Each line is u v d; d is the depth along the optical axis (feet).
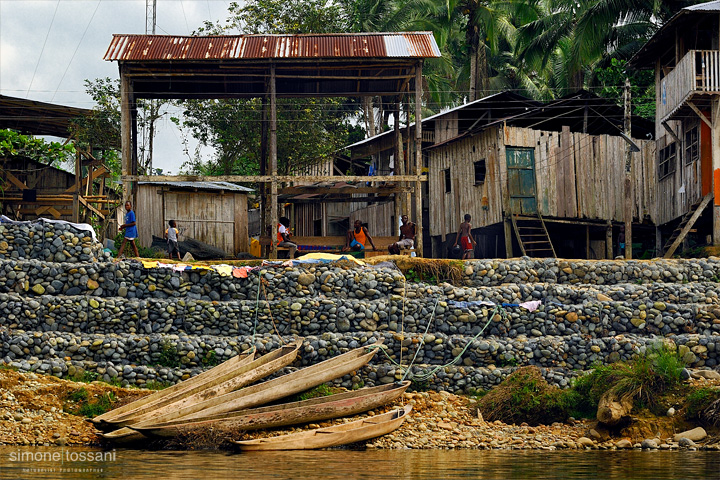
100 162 124.36
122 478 42.47
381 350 70.69
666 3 132.36
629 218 96.27
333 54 96.27
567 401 66.03
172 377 67.72
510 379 68.03
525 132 106.42
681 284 80.38
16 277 72.38
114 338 69.00
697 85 89.97
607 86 141.08
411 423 63.00
